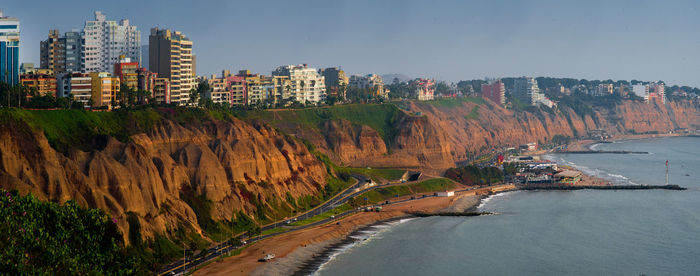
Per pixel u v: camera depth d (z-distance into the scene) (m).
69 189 162.75
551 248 198.12
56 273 113.56
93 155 179.50
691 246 199.38
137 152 191.75
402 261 182.75
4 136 161.75
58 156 170.88
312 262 181.62
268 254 179.88
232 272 165.38
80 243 125.00
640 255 189.00
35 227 118.44
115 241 134.75
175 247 179.38
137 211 177.88
